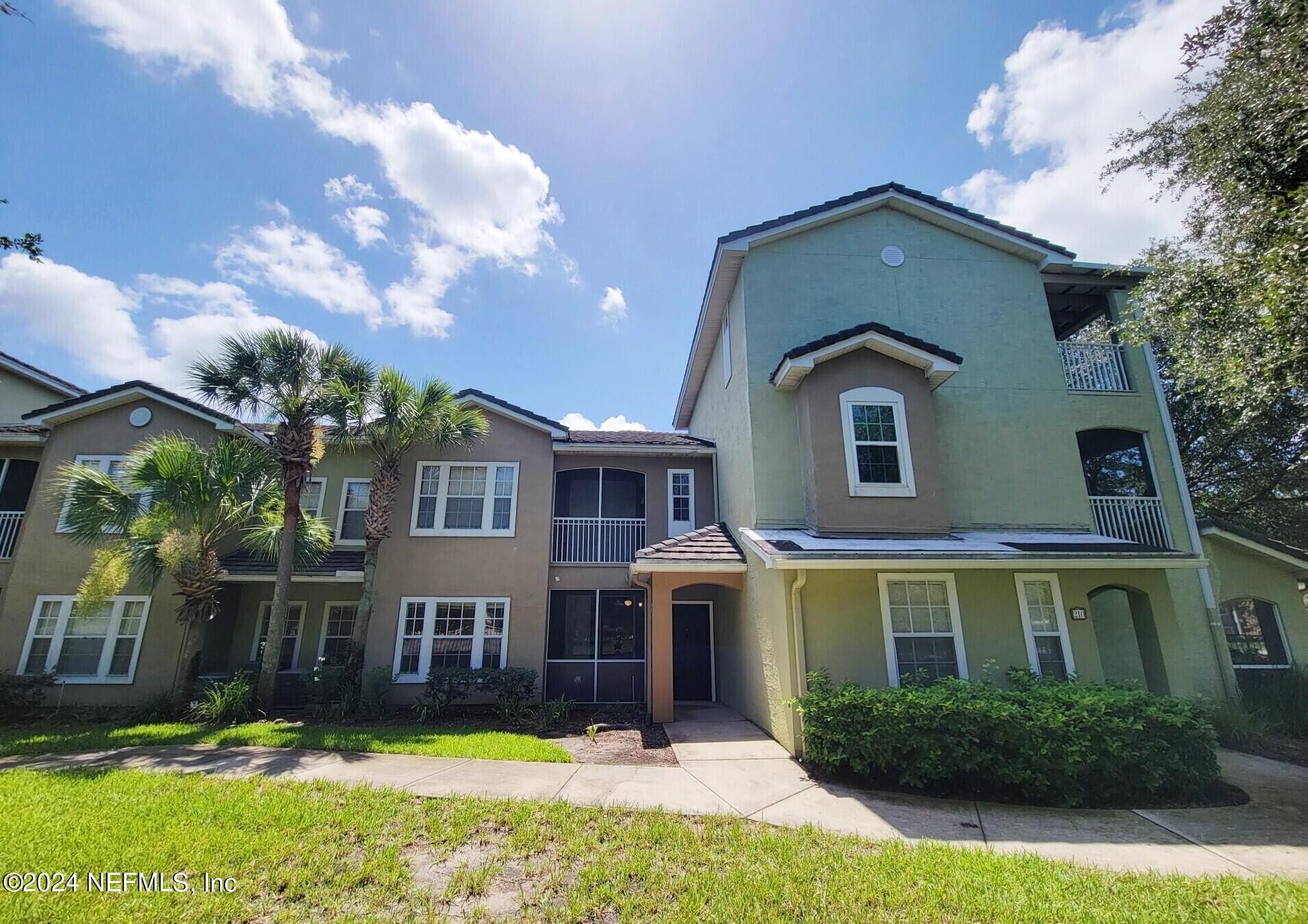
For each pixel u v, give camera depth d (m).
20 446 15.72
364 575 13.45
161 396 15.00
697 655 15.75
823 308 13.15
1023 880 4.77
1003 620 10.47
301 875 4.63
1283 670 11.95
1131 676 12.30
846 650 9.96
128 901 4.12
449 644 14.38
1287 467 18.48
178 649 13.82
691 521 16.55
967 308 13.50
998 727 7.49
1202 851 5.62
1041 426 12.91
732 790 7.44
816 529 11.07
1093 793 7.30
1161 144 9.43
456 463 15.53
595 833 5.71
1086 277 14.09
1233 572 12.62
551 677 14.84
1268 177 7.87
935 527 11.19
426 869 4.87
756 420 12.34
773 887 4.59
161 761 8.36
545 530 15.27
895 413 11.74
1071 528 12.38
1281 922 4.02
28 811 5.89
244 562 14.52
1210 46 8.19
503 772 8.11
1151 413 13.39
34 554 14.07
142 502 14.05
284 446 12.84
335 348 13.38
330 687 13.02
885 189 13.77
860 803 7.02
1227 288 8.76
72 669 13.61
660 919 4.11
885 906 4.31
